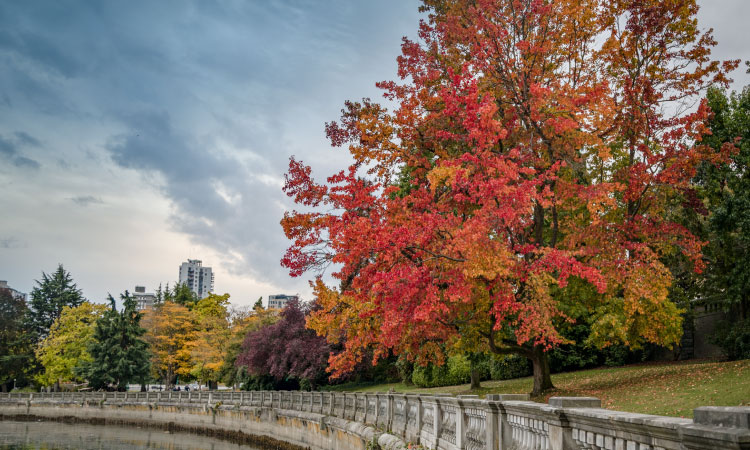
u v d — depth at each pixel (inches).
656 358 1302.9
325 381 1998.0
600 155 714.8
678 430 167.9
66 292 3651.6
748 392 576.7
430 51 799.7
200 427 1940.2
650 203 794.8
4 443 1753.2
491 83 751.1
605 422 218.1
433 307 590.6
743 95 997.2
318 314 794.8
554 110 737.6
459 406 456.4
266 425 1519.4
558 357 1322.6
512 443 350.0
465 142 729.0
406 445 605.0
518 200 605.0
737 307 1056.8
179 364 2930.6
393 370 1925.4
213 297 3580.2
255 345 1962.4
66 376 3034.0
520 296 725.9
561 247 794.8
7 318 3157.0
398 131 796.0
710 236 1002.1
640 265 706.8
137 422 2267.5
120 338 2797.7
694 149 746.8
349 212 652.1
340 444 962.7
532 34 776.9
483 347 895.7
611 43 784.9
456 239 588.4
